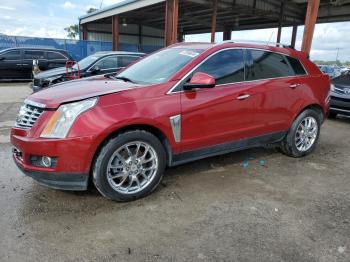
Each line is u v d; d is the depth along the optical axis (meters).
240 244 2.70
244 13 19.80
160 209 3.26
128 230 2.87
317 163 4.82
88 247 2.62
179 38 32.78
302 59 4.94
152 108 3.33
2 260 2.42
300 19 21.73
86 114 3.02
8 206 3.22
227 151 4.21
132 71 4.32
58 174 3.03
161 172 3.55
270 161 4.84
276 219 3.12
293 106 4.70
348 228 2.99
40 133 3.01
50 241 2.68
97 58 9.59
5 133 6.03
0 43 20.11
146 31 32.81
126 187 3.37
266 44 4.55
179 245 2.67
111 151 3.14
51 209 3.19
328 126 7.64
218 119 3.87
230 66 4.04
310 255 2.58
